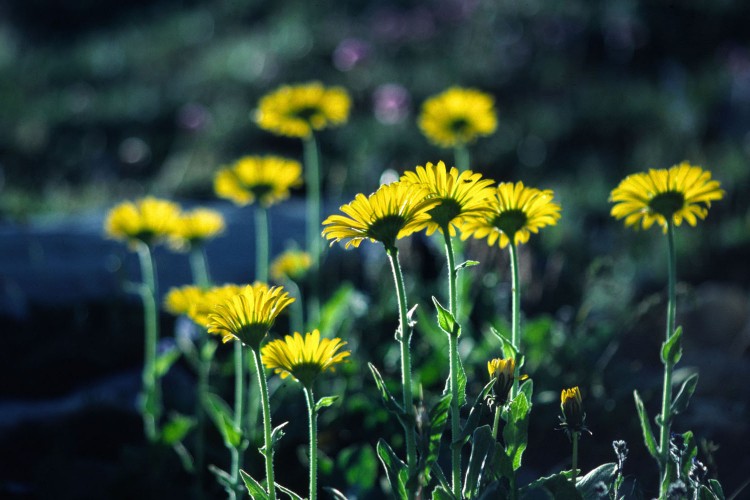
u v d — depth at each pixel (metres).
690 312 3.95
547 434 2.68
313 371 1.65
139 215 2.96
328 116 3.49
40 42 15.84
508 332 3.17
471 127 3.41
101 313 4.61
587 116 9.41
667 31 11.11
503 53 11.17
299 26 12.77
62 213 7.13
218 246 5.28
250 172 3.13
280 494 2.63
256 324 1.61
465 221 1.78
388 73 10.71
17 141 10.66
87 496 2.91
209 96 11.23
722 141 8.68
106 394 3.65
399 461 1.66
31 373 3.97
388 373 3.10
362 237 1.55
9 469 3.17
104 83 12.97
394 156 7.98
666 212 1.83
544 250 5.27
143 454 2.87
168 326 4.47
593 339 3.10
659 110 9.38
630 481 2.32
